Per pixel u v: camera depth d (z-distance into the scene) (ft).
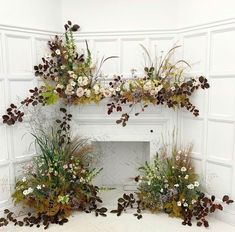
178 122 8.87
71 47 8.53
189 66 8.38
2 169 7.90
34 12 8.16
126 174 10.28
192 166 8.51
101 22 8.76
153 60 8.77
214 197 7.80
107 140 9.21
